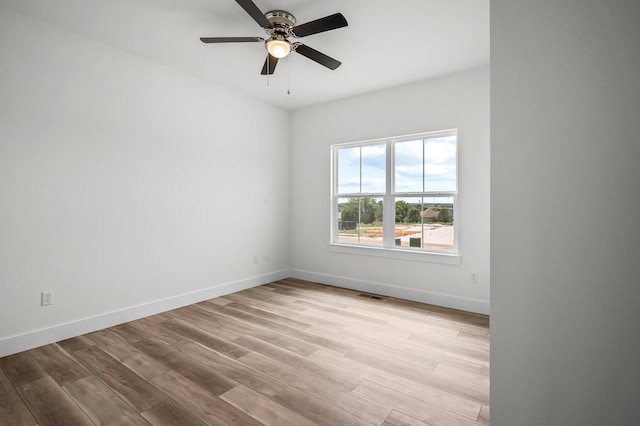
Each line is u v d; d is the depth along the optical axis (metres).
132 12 2.35
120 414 1.66
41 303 2.46
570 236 0.79
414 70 3.30
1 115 2.27
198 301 3.55
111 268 2.87
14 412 1.68
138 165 3.04
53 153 2.52
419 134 3.62
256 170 4.26
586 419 0.77
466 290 3.32
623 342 0.73
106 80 2.81
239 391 1.86
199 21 2.47
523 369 0.86
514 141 0.86
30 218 2.41
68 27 2.54
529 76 0.84
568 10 0.79
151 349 2.40
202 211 3.62
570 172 0.78
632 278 0.72
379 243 4.01
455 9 2.29
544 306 0.83
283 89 3.90
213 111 3.71
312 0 2.20
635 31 0.71
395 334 2.68
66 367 2.13
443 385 1.93
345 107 4.19
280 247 4.67
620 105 0.73
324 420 1.61
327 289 4.12
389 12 2.33
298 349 2.40
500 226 0.89
